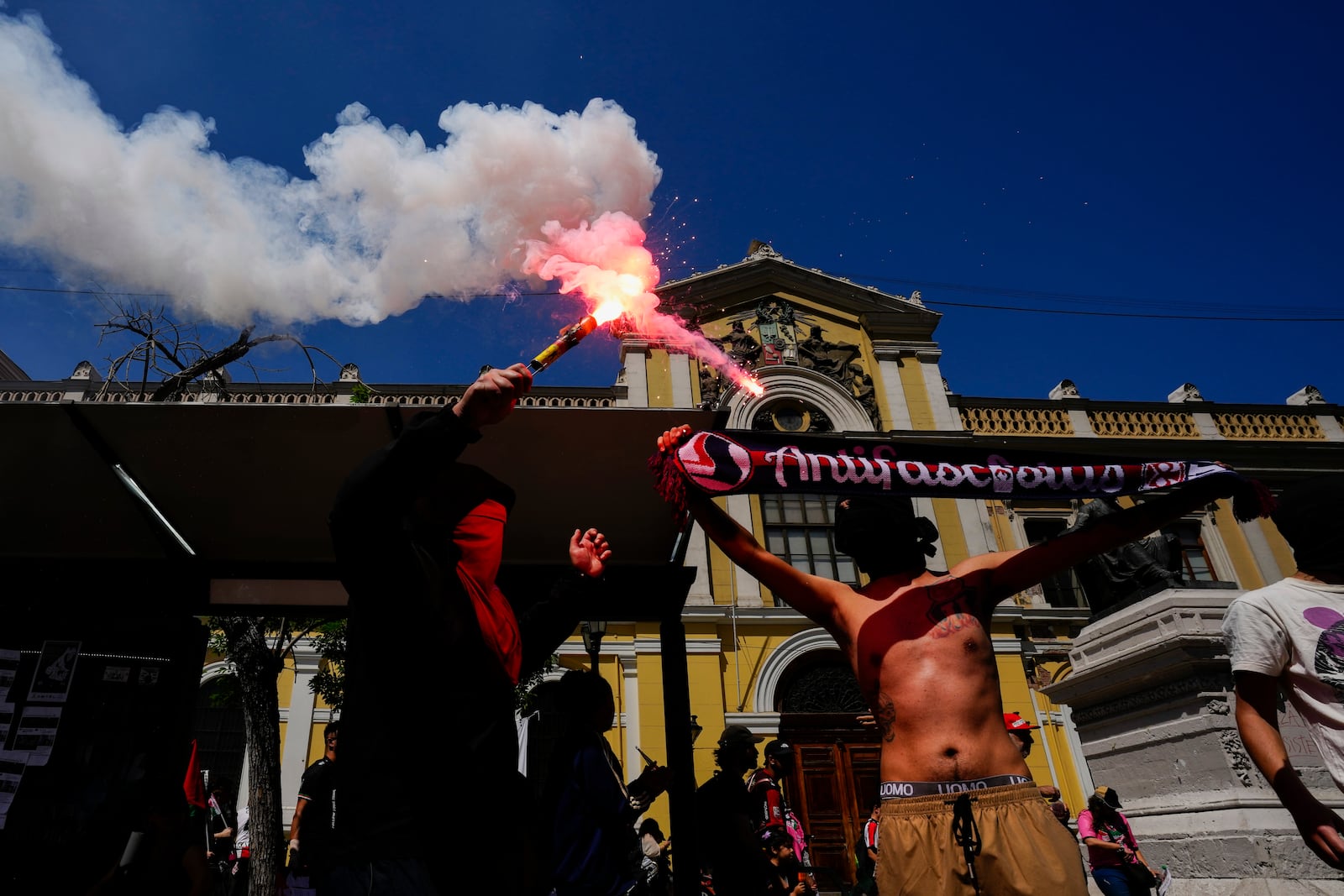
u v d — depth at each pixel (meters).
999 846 1.87
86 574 4.06
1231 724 5.27
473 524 1.73
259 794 8.27
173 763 3.86
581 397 16.86
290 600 4.45
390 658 1.47
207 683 13.30
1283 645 2.24
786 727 14.36
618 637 14.40
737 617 14.91
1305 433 18.78
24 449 3.79
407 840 1.39
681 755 4.04
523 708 11.23
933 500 16.47
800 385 17.50
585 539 2.25
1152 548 6.25
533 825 1.79
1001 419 18.22
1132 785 5.95
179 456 3.90
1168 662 5.58
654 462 2.54
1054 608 15.63
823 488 2.50
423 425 1.40
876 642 2.20
